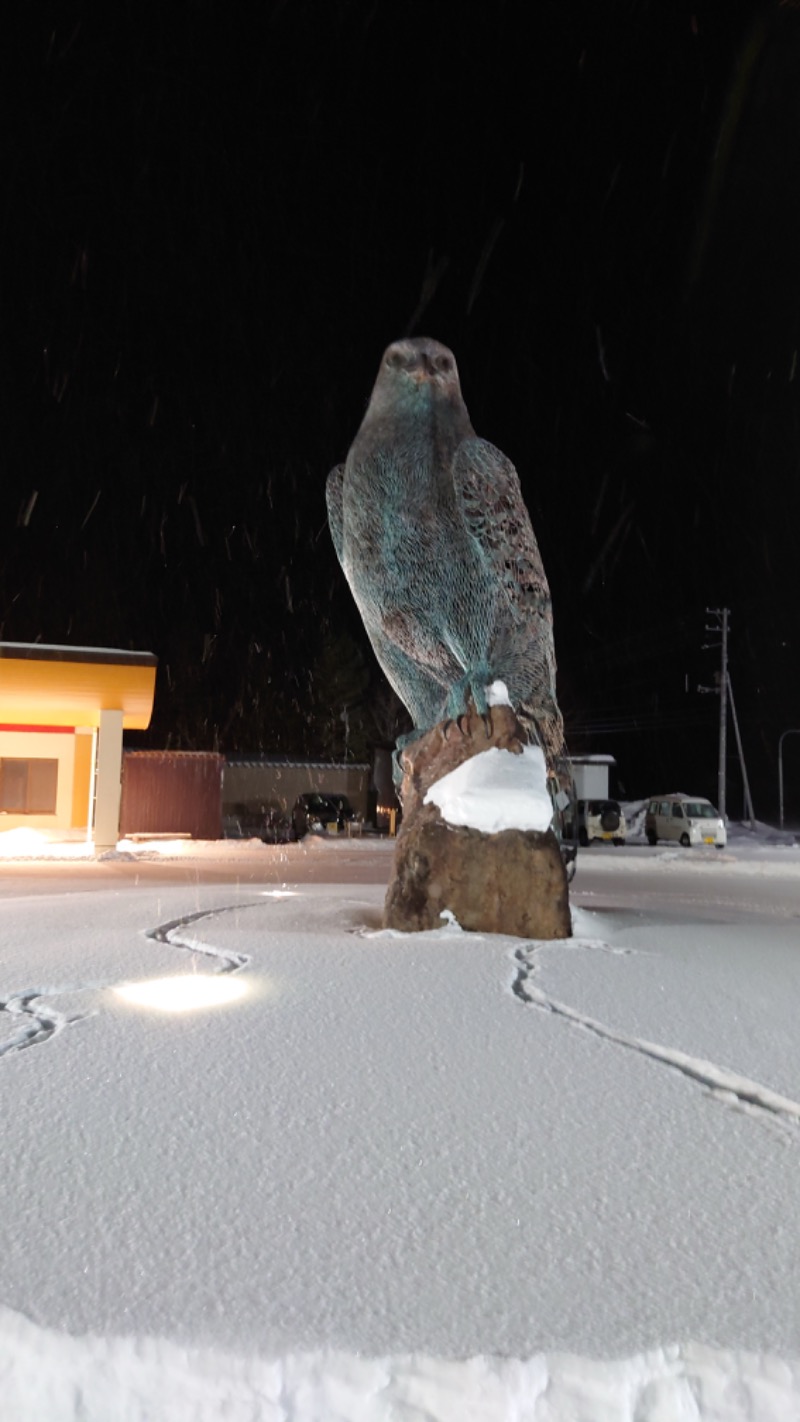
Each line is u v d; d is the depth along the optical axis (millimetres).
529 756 6488
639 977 4953
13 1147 2902
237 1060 3615
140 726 25594
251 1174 2750
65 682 22250
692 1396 1978
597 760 39562
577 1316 2133
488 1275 2281
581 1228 2496
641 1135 3039
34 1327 2082
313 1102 3240
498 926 6188
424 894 6242
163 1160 2828
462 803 6297
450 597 6461
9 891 13539
